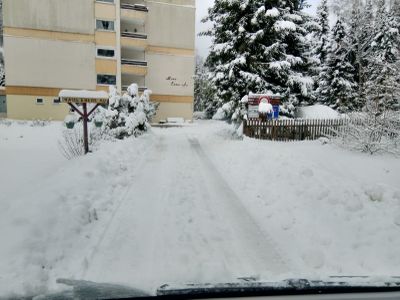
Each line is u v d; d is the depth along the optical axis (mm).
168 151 11391
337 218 4656
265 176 7203
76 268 3342
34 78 27078
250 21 15078
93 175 6621
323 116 17094
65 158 9523
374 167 7922
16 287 2596
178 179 7285
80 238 4062
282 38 15414
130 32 30484
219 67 15820
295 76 15812
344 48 30141
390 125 9805
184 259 3598
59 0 26906
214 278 2984
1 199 5250
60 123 23141
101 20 28094
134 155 9914
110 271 3279
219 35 16281
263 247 3986
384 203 5035
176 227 4520
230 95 15984
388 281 1855
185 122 30891
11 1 26047
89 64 28031
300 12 16844
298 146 11273
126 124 13234
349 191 5484
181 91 32250
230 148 11562
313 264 3562
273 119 13344
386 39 27969
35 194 5070
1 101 32219
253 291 1723
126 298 1765
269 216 5055
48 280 3031
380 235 4059
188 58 32156
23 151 10703
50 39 27062
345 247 3922
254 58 14945
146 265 3430
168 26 31438
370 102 10578
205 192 6301
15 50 26531
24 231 3734
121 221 4688
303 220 4750
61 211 4500
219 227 4574
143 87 30703
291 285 1750
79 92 8594
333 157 9180
